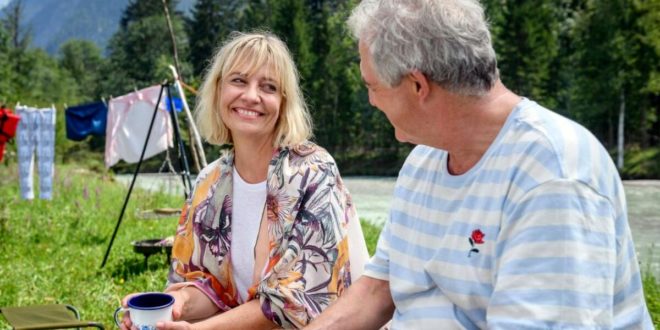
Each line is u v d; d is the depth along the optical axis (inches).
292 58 116.8
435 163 77.1
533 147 65.4
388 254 85.6
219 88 117.6
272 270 105.7
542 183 63.5
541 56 1483.8
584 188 62.2
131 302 94.3
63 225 361.1
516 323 62.2
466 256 69.9
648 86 1290.6
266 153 113.4
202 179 118.8
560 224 62.0
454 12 65.9
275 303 103.1
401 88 69.1
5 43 2508.6
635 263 68.2
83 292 216.4
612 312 63.6
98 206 433.4
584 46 1371.8
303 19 2018.9
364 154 1694.1
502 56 1505.9
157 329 93.4
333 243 107.4
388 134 1660.9
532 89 1488.7
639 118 1344.7
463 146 70.7
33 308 121.8
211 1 2479.1
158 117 330.6
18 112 425.7
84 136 409.7
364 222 426.6
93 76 3125.0
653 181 1076.5
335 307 87.2
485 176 68.8
